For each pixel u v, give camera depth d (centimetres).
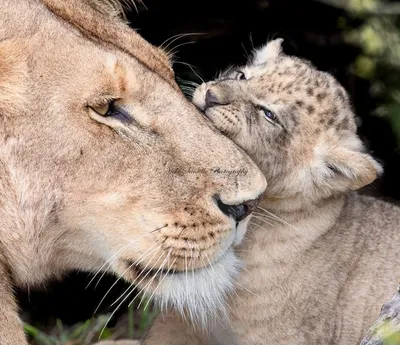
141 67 831
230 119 970
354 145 1050
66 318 1386
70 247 848
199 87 999
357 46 1447
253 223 1012
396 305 786
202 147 838
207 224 834
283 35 1445
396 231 1112
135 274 847
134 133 821
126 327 1333
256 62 1082
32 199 809
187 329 1054
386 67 1353
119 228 830
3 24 793
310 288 1041
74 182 816
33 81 795
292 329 1038
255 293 1023
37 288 920
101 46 821
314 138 1026
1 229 812
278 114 1003
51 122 801
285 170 1013
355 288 1070
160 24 1413
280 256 1023
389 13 1294
